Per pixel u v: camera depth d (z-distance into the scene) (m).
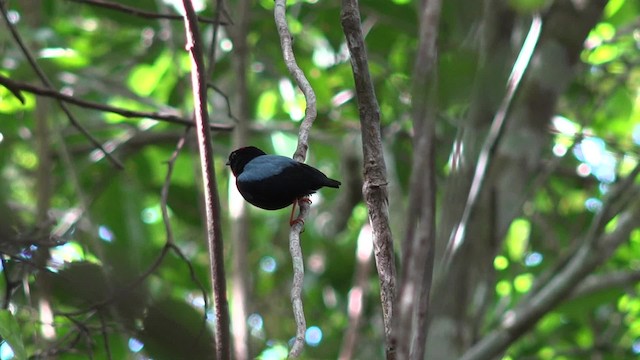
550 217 12.93
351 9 4.65
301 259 5.06
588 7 6.71
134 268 6.14
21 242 5.87
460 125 3.75
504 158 6.09
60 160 12.81
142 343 4.57
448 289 4.55
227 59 12.75
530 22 5.31
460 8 3.79
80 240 8.49
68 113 7.55
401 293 3.19
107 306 4.65
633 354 11.91
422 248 3.20
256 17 12.70
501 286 12.18
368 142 4.63
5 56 11.39
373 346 11.40
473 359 7.59
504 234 5.49
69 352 7.43
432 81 3.20
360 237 10.72
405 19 11.33
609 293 10.63
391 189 10.48
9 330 5.25
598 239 8.00
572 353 11.73
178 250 6.65
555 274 8.70
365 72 4.64
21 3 11.69
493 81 4.62
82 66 12.10
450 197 3.92
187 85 13.06
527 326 7.66
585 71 12.70
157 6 12.36
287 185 7.62
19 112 12.62
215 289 4.80
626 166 13.08
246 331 8.77
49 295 6.01
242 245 9.45
